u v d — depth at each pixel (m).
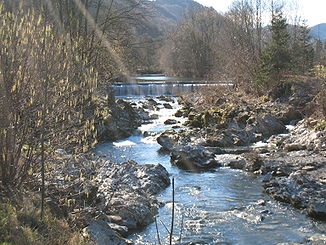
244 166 13.62
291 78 27.61
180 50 71.94
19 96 5.77
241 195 10.68
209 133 18.97
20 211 5.48
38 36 5.80
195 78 63.69
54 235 5.33
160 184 11.41
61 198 6.99
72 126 6.82
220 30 68.56
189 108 28.47
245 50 35.09
